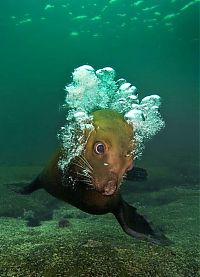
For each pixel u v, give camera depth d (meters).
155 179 3.45
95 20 10.45
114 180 0.77
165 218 2.05
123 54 13.25
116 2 9.34
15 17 10.32
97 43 12.02
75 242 1.29
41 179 1.06
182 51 12.45
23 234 1.55
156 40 11.74
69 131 0.86
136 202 2.75
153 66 14.43
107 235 1.45
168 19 10.02
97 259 1.13
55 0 9.45
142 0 9.12
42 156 6.77
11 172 3.46
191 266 1.21
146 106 0.94
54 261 1.11
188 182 3.68
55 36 11.38
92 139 0.80
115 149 0.78
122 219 1.12
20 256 1.16
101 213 0.97
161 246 1.34
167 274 1.12
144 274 1.09
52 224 1.88
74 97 0.93
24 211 2.21
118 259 1.15
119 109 1.01
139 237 1.12
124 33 11.23
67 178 0.89
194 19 9.67
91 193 0.88
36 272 1.05
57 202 2.54
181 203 2.53
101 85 0.98
